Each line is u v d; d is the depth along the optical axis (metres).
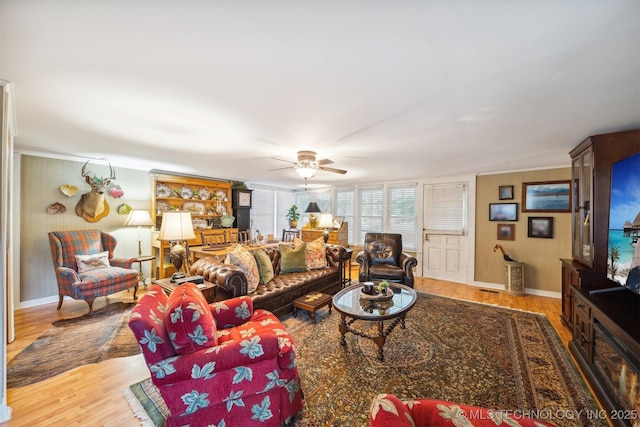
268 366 1.46
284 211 7.39
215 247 3.96
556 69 1.35
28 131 2.41
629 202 1.95
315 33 1.11
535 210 4.09
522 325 2.87
